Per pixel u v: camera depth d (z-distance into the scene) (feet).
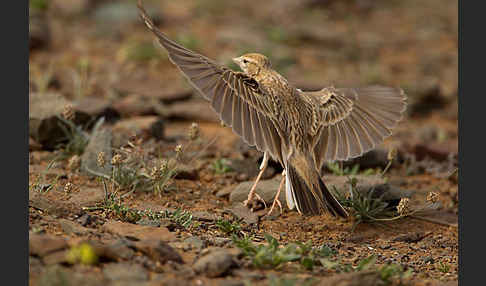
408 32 103.14
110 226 33.01
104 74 70.85
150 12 92.73
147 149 46.50
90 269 27.61
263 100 35.22
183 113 61.57
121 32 87.56
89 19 92.48
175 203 40.81
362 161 51.62
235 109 33.22
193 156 49.42
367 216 40.88
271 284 27.48
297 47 90.53
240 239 34.86
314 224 40.37
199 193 43.34
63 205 34.58
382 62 87.56
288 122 35.96
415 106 73.67
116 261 28.60
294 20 102.99
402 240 38.96
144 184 41.86
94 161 43.29
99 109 53.62
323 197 34.99
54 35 83.51
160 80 70.44
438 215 43.62
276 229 39.04
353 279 27.63
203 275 28.25
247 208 40.55
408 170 52.75
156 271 28.17
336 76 78.54
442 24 108.37
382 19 109.81
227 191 43.29
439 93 76.02
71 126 47.32
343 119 38.09
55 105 49.52
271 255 30.50
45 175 41.96
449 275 33.14
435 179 51.67
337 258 33.78
